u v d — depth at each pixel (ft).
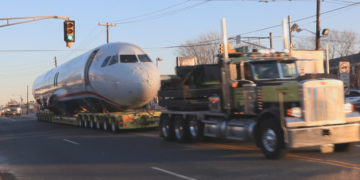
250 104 34.99
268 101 33.06
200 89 42.70
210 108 40.45
